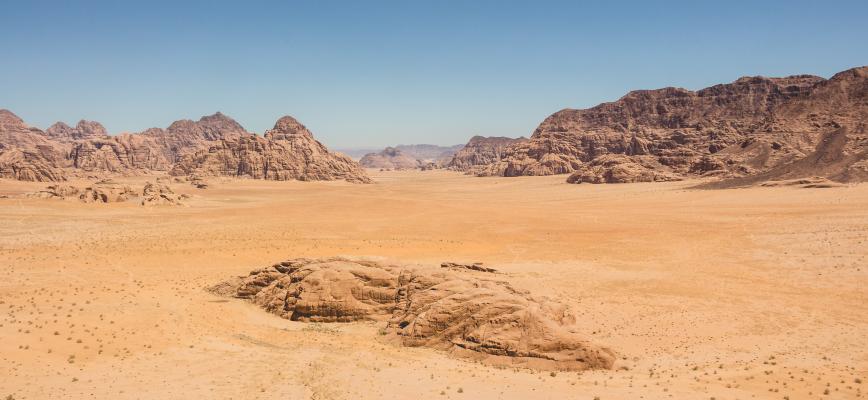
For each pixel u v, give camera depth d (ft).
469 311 113.09
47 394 77.66
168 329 113.60
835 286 166.91
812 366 100.89
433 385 86.28
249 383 86.63
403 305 130.00
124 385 83.20
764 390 84.07
